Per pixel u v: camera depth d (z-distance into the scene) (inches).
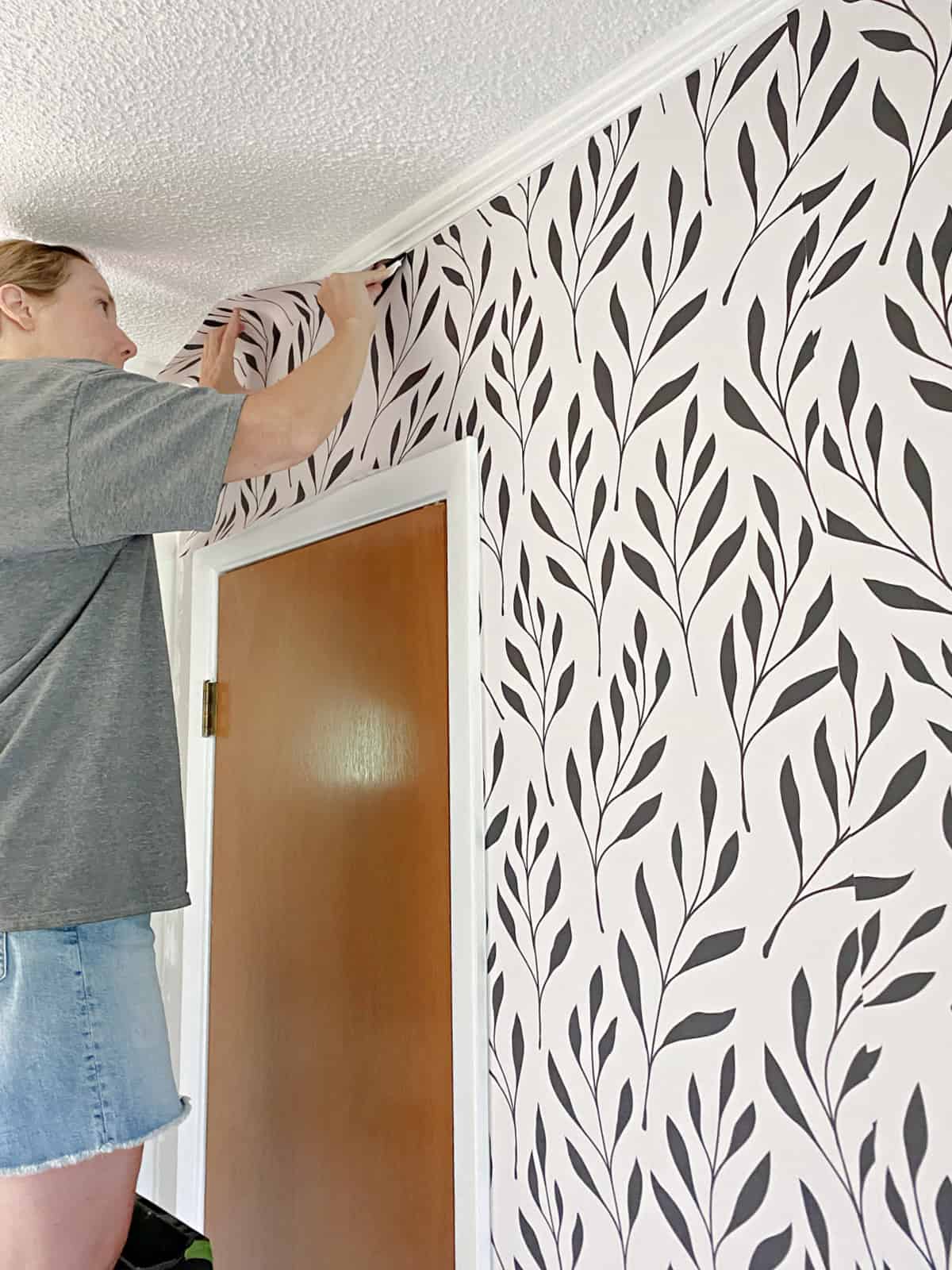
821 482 41.2
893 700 38.3
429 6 44.3
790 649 41.6
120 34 45.7
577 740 50.0
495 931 53.2
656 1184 44.0
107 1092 43.2
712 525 45.0
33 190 58.2
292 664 71.4
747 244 44.8
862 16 41.4
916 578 38.0
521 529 54.3
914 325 38.8
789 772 41.2
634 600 48.0
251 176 57.4
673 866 45.0
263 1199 68.3
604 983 47.3
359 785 63.4
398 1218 56.3
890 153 40.1
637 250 49.6
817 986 39.4
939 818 36.6
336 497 67.2
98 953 45.1
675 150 48.2
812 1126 39.0
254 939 72.3
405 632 61.0
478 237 59.0
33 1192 41.6
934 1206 35.5
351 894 63.0
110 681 48.0
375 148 55.1
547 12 45.0
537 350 54.5
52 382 46.2
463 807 55.1
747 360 44.3
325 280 57.5
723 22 45.3
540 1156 49.2
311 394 51.1
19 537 44.4
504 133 54.0
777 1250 39.5
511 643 54.2
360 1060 60.7
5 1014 42.0
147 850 47.7
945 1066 35.7
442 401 60.6
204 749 80.7
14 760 44.3
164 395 46.5
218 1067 75.2
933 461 37.9
